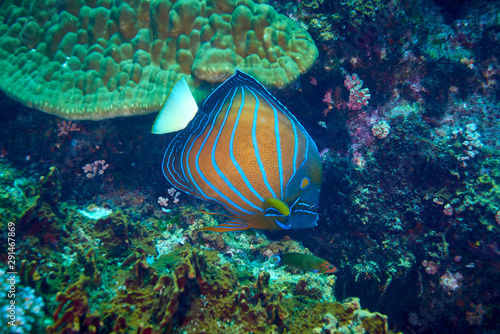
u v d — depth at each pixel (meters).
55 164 0.82
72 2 0.76
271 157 0.52
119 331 0.53
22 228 0.61
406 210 0.92
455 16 1.07
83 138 0.83
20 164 0.79
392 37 0.87
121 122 0.83
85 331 0.52
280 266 0.80
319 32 0.84
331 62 0.86
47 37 0.77
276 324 0.59
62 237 0.66
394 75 0.93
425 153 0.89
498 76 0.96
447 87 0.96
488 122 0.95
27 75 0.75
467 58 0.96
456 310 0.90
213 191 0.54
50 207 0.67
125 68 0.75
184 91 0.53
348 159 0.91
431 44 0.97
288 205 0.54
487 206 0.85
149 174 0.89
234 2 0.74
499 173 0.87
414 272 0.92
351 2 0.82
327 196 0.93
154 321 0.56
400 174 0.91
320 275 0.80
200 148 0.54
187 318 0.58
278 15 0.78
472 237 0.87
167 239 0.80
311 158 0.54
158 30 0.76
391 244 0.91
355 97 0.89
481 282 0.88
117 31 0.77
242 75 0.53
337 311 0.63
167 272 0.65
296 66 0.77
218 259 0.72
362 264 0.91
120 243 0.71
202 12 0.76
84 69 0.76
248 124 0.53
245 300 0.60
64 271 0.60
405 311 0.95
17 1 0.78
